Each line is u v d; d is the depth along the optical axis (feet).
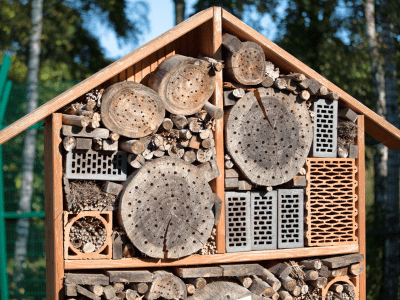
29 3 47.52
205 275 17.49
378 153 37.11
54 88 32.58
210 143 17.62
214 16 18.26
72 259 16.26
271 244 18.92
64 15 48.34
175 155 17.49
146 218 16.85
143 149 16.53
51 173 16.49
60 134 16.17
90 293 15.92
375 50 40.11
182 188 17.33
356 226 20.33
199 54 19.38
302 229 19.38
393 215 34.27
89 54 50.11
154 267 18.06
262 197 19.03
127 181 16.88
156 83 17.62
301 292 18.94
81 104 16.76
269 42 18.72
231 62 18.17
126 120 16.69
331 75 42.06
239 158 18.31
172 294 17.01
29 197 31.40
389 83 37.27
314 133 19.72
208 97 18.07
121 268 17.35
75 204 16.17
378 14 42.22
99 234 16.71
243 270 17.95
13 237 30.55
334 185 20.77
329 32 43.68
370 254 34.50
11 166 32.81
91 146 16.70
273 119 18.79
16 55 46.42
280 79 18.63
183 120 17.33
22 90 30.96
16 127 15.29
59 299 15.97
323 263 19.48
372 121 20.75
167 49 19.38
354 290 20.02
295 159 19.12
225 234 18.30
